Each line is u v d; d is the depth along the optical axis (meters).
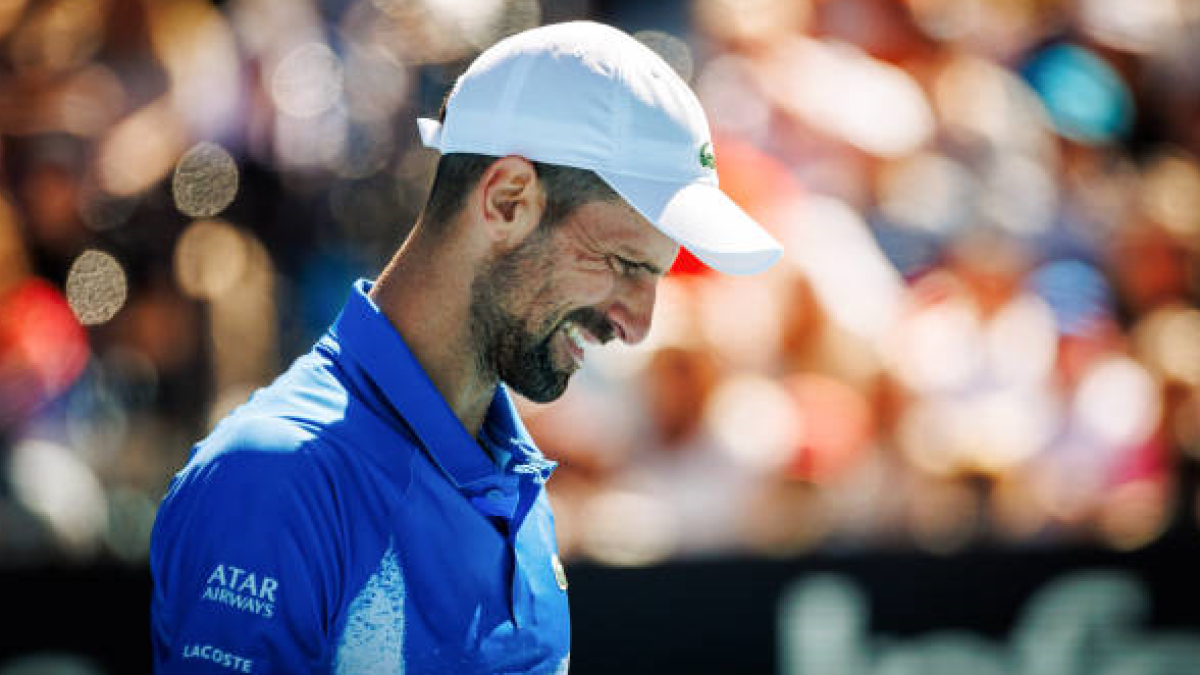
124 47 18.97
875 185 20.28
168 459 16.55
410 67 19.48
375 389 7.20
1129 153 23.48
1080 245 20.78
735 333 17.08
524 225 7.12
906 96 21.25
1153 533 16.22
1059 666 14.59
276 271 18.14
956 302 19.11
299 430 6.91
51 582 13.30
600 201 7.11
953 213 20.33
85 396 16.81
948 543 15.91
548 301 7.19
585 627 14.08
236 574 6.66
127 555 15.53
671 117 7.21
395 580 7.00
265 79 18.97
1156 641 14.68
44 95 18.47
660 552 15.45
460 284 7.25
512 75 7.17
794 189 19.30
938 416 17.59
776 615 14.26
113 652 13.31
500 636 7.36
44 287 17.31
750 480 16.02
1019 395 18.41
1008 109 22.30
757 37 20.70
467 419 7.57
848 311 17.88
